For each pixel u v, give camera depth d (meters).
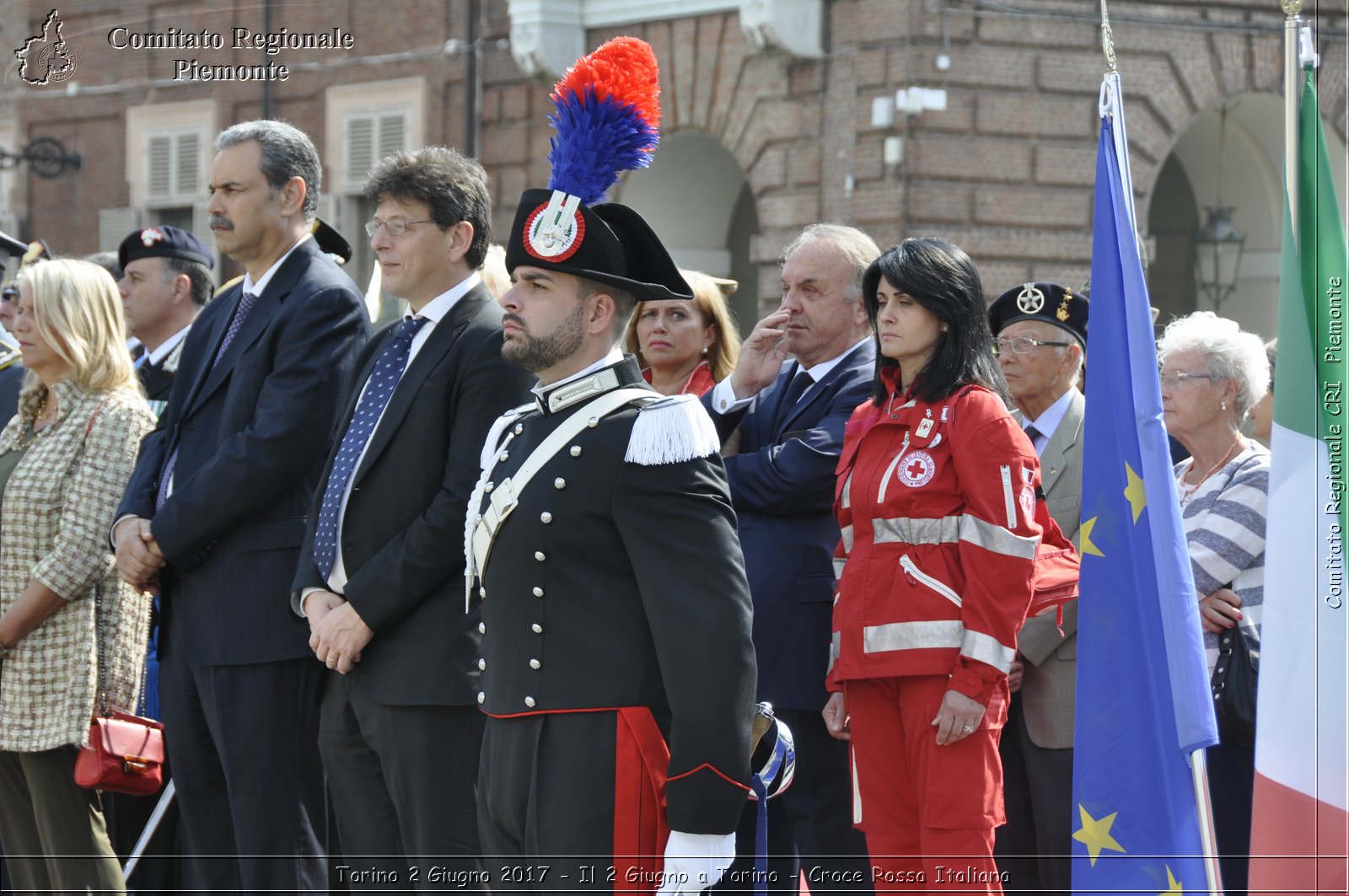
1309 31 8.66
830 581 9.54
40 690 10.62
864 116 30.61
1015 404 10.32
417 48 36.47
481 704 7.71
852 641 8.62
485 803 7.59
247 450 9.75
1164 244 36.47
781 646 9.48
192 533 9.77
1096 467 8.12
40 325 10.95
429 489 9.09
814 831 9.59
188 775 10.33
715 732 6.86
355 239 37.50
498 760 7.46
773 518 9.59
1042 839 9.62
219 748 10.00
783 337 10.01
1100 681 8.02
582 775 7.17
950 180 30.39
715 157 35.00
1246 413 10.02
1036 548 8.34
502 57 35.38
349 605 8.95
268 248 10.34
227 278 38.66
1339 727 8.14
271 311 10.16
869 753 8.69
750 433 10.11
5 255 15.45
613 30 34.09
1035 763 9.64
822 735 9.54
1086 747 8.04
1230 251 35.59
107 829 11.93
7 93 42.16
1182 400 9.85
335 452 9.45
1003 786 9.54
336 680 9.38
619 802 7.14
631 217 7.65
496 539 7.51
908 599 8.45
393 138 36.91
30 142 41.91
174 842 11.88
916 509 8.50
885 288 8.70
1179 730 7.85
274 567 9.96
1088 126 31.08
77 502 10.72
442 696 8.89
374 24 37.19
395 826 9.41
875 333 8.91
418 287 9.39
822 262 9.85
